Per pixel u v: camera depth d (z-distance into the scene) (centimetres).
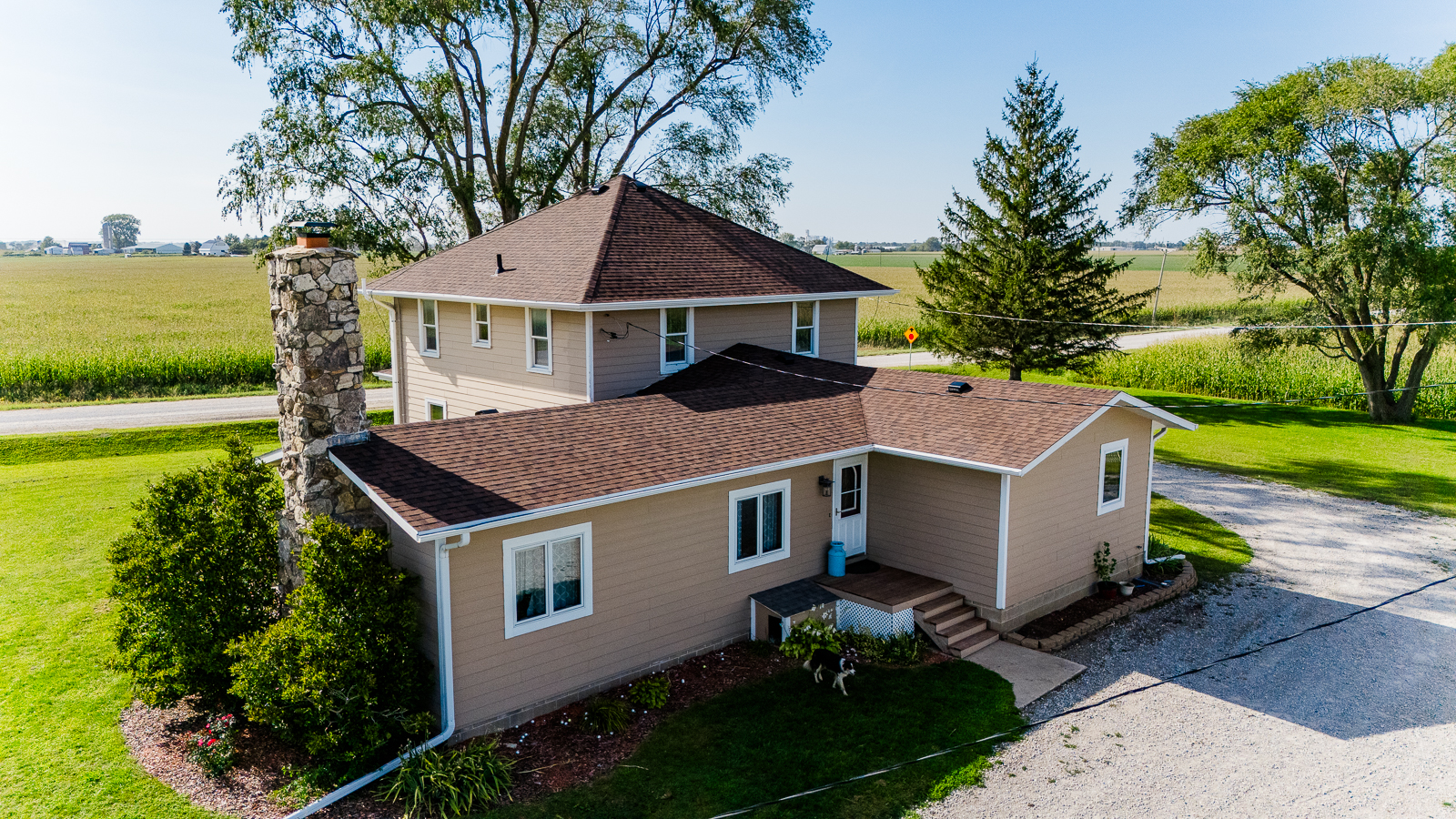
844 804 1012
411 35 3084
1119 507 1747
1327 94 3350
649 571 1314
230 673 1132
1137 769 1098
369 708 1041
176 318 6581
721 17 3447
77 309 7150
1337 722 1223
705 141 3803
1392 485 2620
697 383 1941
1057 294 3212
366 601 1052
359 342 1218
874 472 1648
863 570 1617
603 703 1189
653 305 1850
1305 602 1691
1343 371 3969
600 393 1864
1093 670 1380
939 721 1205
